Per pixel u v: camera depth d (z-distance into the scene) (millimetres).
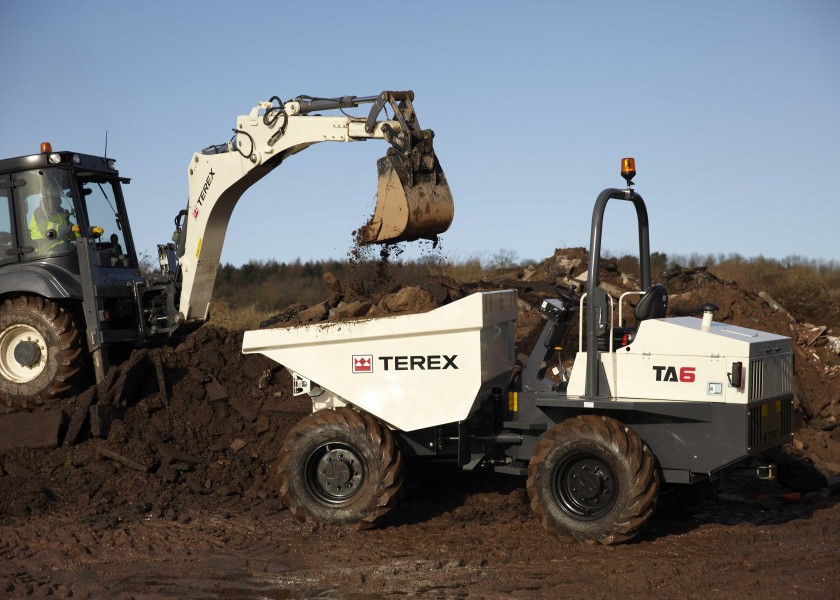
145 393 9031
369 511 6969
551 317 7273
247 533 6945
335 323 7223
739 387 6309
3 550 6492
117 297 9664
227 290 27234
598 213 6762
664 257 24562
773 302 13164
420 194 7426
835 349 11805
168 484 8125
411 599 5367
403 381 7062
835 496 8125
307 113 8477
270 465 8531
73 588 5648
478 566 6027
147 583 5754
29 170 9570
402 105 7738
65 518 7285
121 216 10398
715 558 6113
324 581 5750
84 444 8430
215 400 9109
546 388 7199
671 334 6539
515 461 7289
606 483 6480
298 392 7453
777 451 8805
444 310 6910
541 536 6762
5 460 8211
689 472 6500
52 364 9094
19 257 9508
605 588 5512
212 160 9078
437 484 8320
